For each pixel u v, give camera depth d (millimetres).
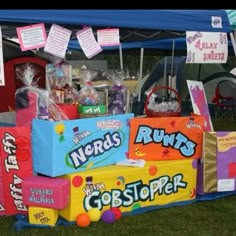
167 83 8984
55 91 3342
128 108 3818
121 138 3398
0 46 2715
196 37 3627
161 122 3506
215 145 3645
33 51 5086
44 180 3047
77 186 3121
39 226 3100
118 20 3146
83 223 3121
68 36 3057
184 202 3695
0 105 5008
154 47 8664
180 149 3602
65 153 3061
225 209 3637
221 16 3773
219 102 10086
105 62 8156
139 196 3418
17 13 2760
